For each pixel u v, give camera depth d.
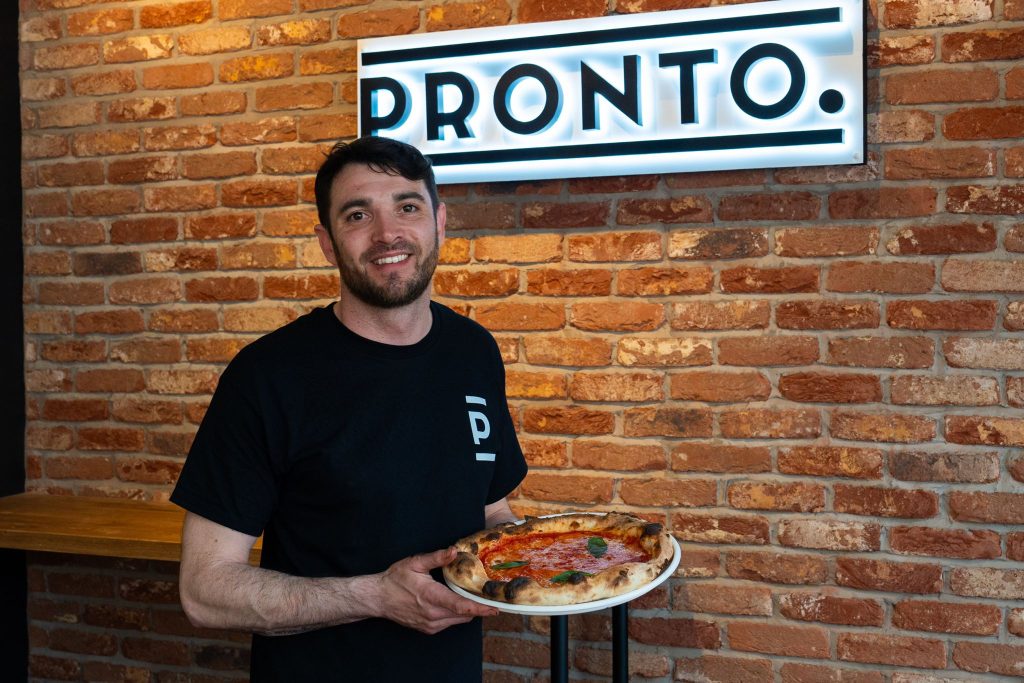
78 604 2.53
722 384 2.05
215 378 2.41
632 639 2.12
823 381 1.99
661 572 1.27
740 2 1.99
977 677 1.92
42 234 2.54
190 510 1.27
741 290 2.03
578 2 2.11
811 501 2.00
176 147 2.42
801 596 2.01
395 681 1.30
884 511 1.96
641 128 2.04
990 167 1.88
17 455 2.55
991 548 1.90
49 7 2.51
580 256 2.12
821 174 1.97
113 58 2.46
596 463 2.13
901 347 1.94
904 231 1.93
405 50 2.18
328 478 1.29
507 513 1.60
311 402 1.30
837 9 1.89
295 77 2.32
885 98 1.93
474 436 1.41
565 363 2.14
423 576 1.20
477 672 1.43
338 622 1.23
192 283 2.42
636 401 2.11
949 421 1.92
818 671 2.01
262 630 1.23
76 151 2.51
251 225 2.36
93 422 2.52
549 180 2.14
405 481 1.31
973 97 1.88
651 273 2.08
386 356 1.35
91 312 2.51
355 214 1.31
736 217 2.03
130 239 2.47
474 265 2.20
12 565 2.52
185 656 2.45
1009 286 1.87
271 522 1.37
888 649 1.96
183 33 2.40
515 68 2.10
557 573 1.27
